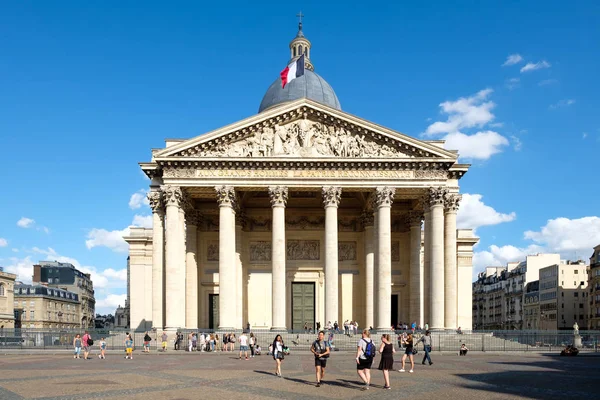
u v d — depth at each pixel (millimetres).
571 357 59250
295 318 87250
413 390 30875
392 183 73500
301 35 121375
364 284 86625
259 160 72875
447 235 75500
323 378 36156
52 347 70438
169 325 71375
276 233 72625
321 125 74812
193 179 73375
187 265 83375
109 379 35688
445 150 73375
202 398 27859
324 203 73625
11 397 28219
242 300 85188
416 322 83312
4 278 151125
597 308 144500
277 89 114125
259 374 38688
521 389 31578
